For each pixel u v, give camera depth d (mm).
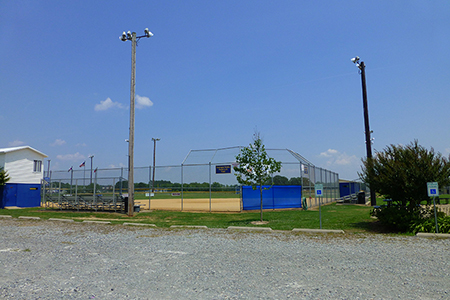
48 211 21969
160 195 22672
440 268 6449
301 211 19266
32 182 28359
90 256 8133
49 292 5352
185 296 5078
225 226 13242
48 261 7621
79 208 22578
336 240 9742
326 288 5312
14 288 5570
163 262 7363
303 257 7574
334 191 31859
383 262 6988
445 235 9953
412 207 11773
